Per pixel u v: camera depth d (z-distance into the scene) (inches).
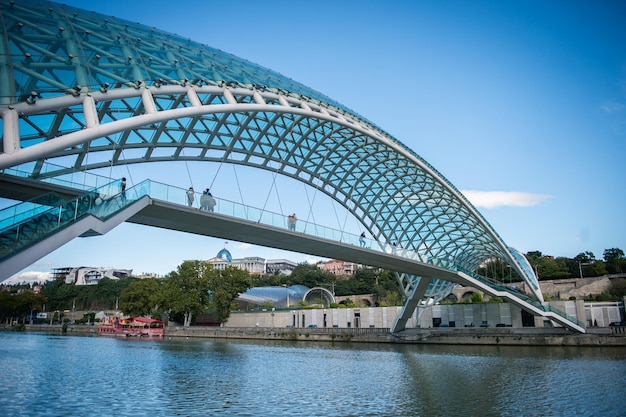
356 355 2239.2
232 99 1284.4
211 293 4352.9
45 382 1261.1
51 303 7588.6
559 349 2440.9
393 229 2864.2
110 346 2760.8
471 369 1622.8
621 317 3041.3
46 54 955.3
